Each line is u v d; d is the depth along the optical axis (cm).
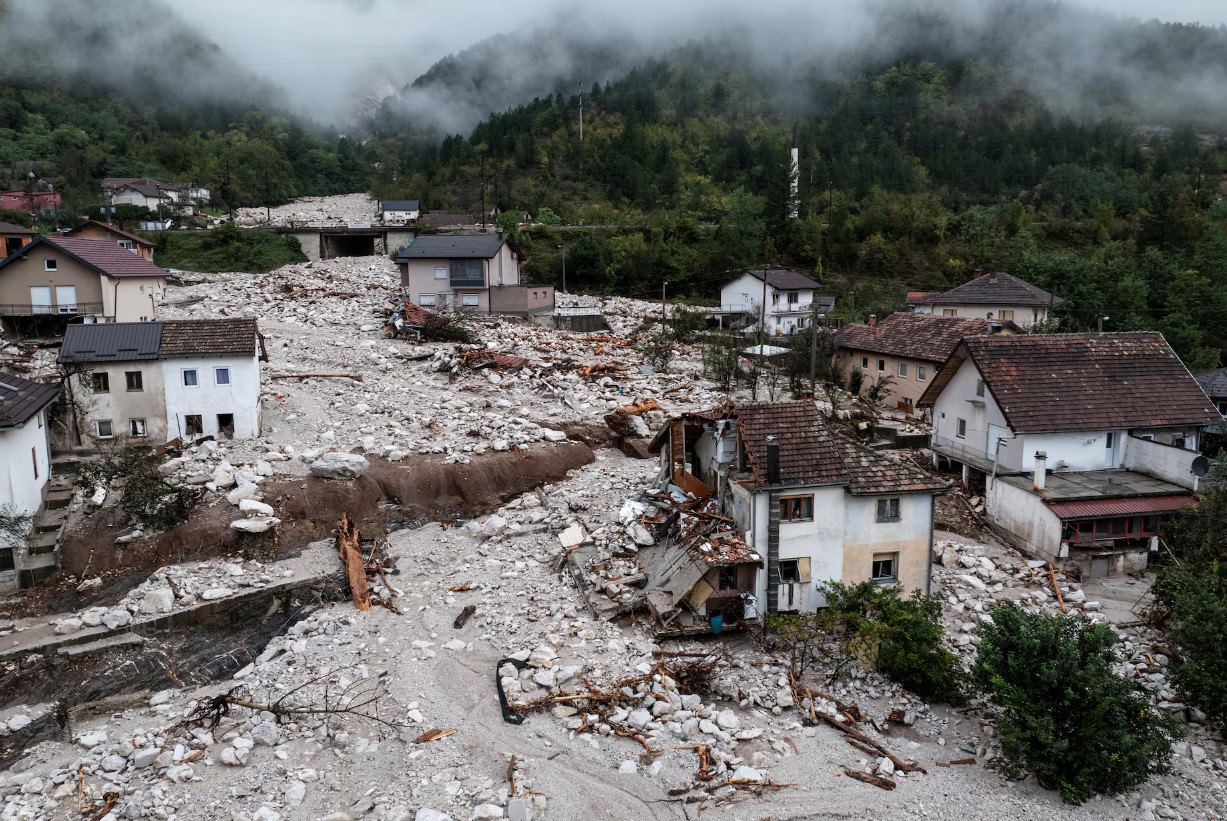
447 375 4784
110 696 2294
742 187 11550
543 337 5862
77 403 3438
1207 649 2188
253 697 2180
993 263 9375
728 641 2502
